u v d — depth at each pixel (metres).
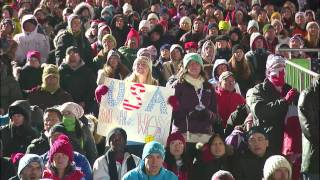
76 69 16.97
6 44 18.94
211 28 21.31
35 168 11.84
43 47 19.83
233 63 18.12
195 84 14.42
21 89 17.27
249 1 29.62
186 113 14.28
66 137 12.41
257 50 18.73
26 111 13.85
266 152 13.58
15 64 18.25
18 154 12.93
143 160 12.22
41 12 22.31
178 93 14.34
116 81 14.45
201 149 13.66
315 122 11.98
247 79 18.14
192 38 21.39
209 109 14.47
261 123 13.77
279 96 13.95
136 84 14.41
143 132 14.33
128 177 12.17
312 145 12.03
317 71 17.50
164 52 18.59
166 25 22.77
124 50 18.77
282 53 19.39
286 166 12.29
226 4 26.31
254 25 22.25
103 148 14.73
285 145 13.67
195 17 24.50
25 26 19.69
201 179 13.54
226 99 15.71
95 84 16.98
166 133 14.29
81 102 16.97
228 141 13.74
